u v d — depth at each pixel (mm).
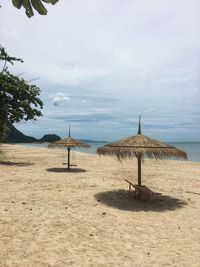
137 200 7180
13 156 18781
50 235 4594
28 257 3764
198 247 4375
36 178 9781
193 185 9523
